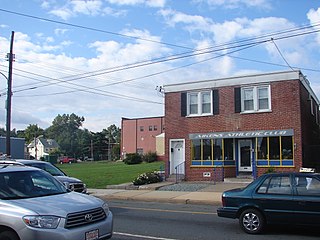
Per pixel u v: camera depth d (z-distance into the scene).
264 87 23.36
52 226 6.41
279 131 22.53
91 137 128.75
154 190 21.34
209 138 24.59
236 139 24.16
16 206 6.65
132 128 72.94
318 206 9.12
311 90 27.33
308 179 9.53
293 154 22.14
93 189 23.00
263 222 9.72
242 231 10.16
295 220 9.36
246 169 23.88
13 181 7.63
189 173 25.03
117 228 10.73
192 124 25.25
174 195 18.67
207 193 18.97
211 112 24.69
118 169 41.03
